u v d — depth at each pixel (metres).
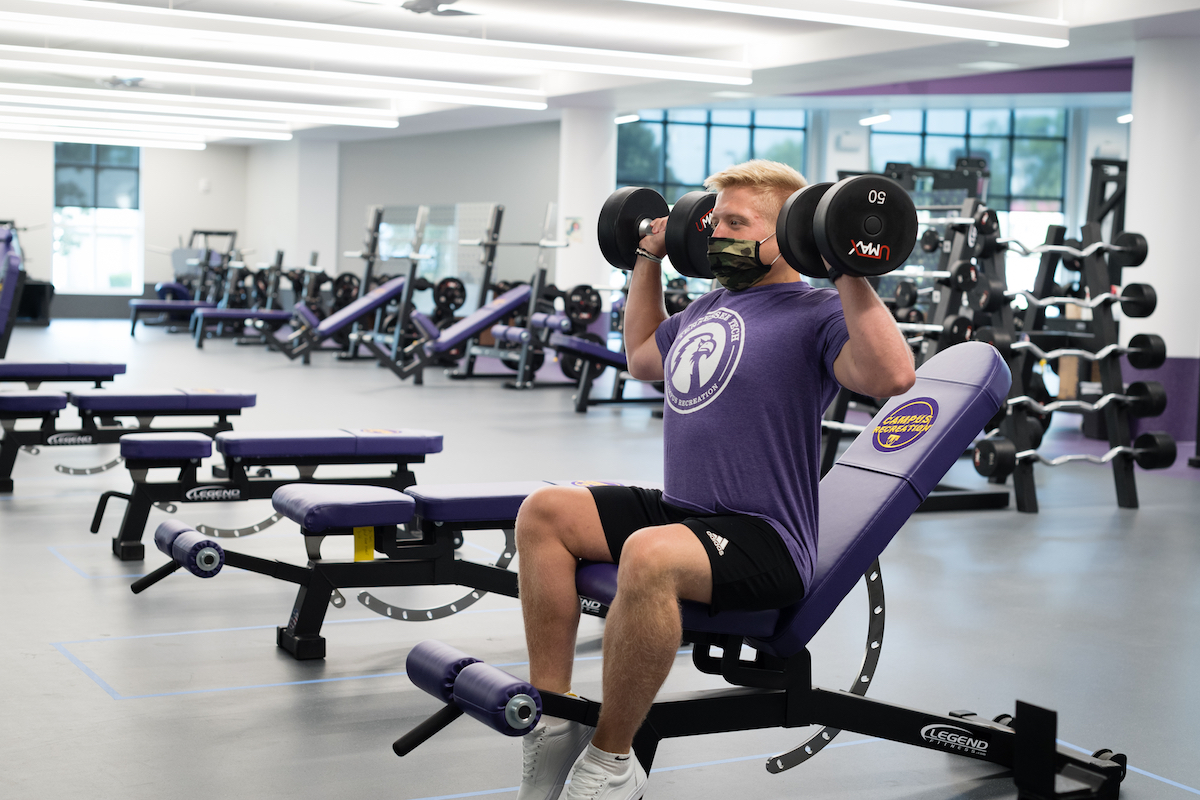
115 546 3.62
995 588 3.58
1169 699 2.57
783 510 1.78
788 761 2.00
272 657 2.69
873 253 1.61
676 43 9.26
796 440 1.79
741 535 1.72
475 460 5.75
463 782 2.01
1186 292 6.98
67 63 8.26
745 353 1.80
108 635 2.82
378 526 2.77
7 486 4.58
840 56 8.45
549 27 8.75
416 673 1.64
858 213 1.60
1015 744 1.98
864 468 2.04
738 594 1.70
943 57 8.25
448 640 2.87
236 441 3.46
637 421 7.59
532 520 1.82
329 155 16.48
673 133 15.61
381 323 11.27
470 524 2.80
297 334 10.88
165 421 6.75
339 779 2.00
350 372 10.27
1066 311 8.70
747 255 1.84
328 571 2.69
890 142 15.72
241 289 14.26
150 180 17.97
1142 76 7.06
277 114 10.73
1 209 16.98
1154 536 4.46
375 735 2.22
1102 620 3.23
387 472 5.39
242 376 9.52
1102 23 6.70
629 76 9.56
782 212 1.69
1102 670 2.77
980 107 14.84
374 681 2.54
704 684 2.63
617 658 1.62
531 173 15.30
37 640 2.76
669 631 1.61
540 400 8.65
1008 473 4.75
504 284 10.80
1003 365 2.08
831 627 3.10
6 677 2.49
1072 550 4.18
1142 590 3.59
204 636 2.84
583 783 1.63
